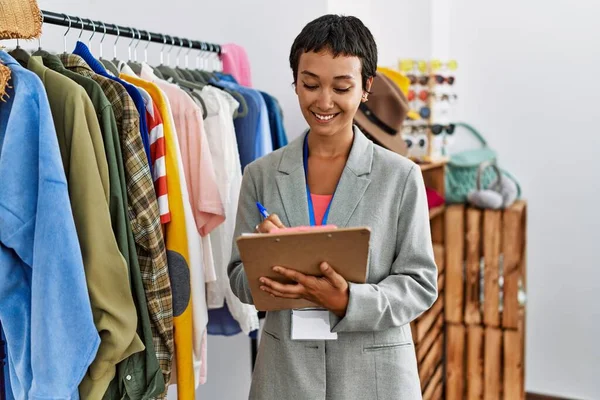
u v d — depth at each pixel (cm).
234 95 193
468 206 307
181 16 249
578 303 317
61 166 119
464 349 310
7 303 121
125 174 138
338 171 131
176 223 152
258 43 240
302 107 126
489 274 296
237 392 260
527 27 316
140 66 179
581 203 313
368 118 232
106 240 127
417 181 128
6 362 139
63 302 117
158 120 150
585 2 304
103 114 132
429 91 294
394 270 128
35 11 126
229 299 187
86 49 153
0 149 122
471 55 327
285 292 115
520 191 319
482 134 329
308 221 128
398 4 305
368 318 119
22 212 118
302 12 234
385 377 126
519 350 296
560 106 313
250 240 106
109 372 131
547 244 321
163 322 144
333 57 119
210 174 169
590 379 317
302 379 126
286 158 134
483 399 306
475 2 323
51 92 130
